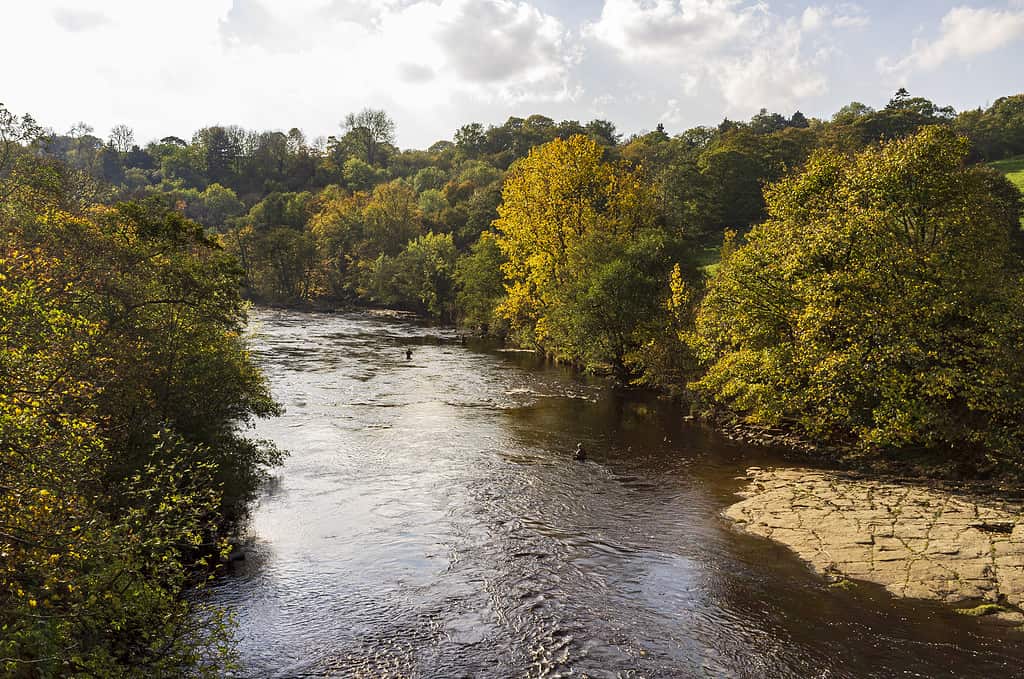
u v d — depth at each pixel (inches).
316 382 1674.5
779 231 1196.5
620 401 1533.0
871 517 765.3
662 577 629.3
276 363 1988.2
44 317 411.2
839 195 1103.6
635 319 1706.4
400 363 2081.7
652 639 515.8
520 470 973.8
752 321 1182.9
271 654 482.0
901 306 957.8
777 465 1015.6
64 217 727.7
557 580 619.2
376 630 521.0
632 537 729.0
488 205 5118.1
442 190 6535.4
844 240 1040.2
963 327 973.2
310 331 3063.5
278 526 735.1
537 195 2039.9
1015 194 2343.8
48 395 355.3
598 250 1824.6
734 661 485.4
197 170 7839.6
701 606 571.2
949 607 566.3
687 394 1475.1
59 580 327.9
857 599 584.7
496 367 2046.0
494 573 631.2
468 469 971.9
